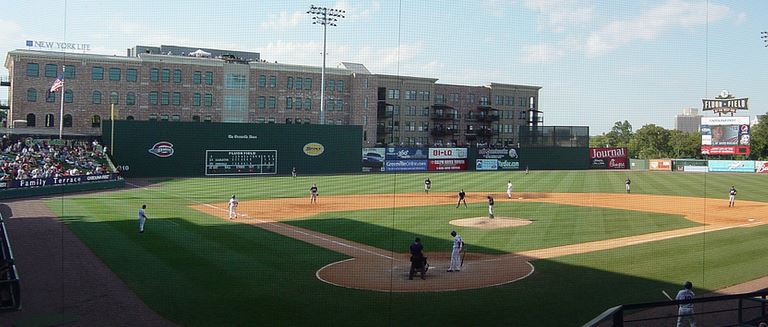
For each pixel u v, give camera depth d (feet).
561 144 312.91
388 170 274.77
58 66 249.75
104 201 137.08
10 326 48.85
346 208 133.18
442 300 57.52
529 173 276.41
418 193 173.17
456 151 293.64
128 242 84.17
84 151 205.67
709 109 310.86
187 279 64.03
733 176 267.80
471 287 62.39
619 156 324.80
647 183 220.02
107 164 200.03
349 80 315.37
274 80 295.28
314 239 90.79
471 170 296.92
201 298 57.21
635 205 145.28
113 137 214.48
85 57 253.85
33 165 171.12
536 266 72.54
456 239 69.82
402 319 51.70
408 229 102.27
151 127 220.23
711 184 216.95
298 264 72.49
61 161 186.09
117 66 261.03
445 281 64.85
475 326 49.96
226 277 65.16
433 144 335.47
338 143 259.60
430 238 93.20
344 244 86.89
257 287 61.36
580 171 300.81
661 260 76.38
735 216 124.57
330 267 71.20
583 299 58.03
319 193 168.96
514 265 73.15
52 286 60.59
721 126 306.35
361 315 52.70
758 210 135.95
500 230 101.96
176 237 89.15
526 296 59.06
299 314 52.80
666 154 442.09
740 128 300.40
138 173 218.59
